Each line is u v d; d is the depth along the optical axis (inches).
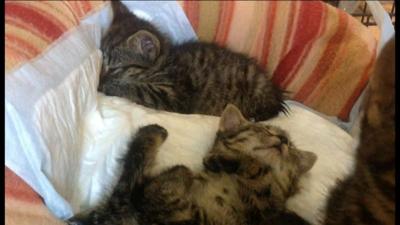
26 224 10.0
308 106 16.6
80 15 14.0
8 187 9.9
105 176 12.4
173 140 13.7
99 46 14.8
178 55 15.9
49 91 11.0
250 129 13.7
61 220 11.0
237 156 13.1
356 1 19.2
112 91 14.8
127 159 12.7
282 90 16.5
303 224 12.3
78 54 12.7
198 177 12.8
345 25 15.9
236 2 16.1
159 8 16.4
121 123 13.2
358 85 15.9
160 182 12.4
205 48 16.1
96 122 13.1
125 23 15.6
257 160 13.1
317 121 15.5
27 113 10.1
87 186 12.2
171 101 15.3
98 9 14.9
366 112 6.9
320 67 16.2
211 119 14.8
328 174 13.6
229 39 16.6
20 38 10.9
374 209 7.1
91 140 12.8
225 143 13.5
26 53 10.8
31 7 11.9
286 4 16.1
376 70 6.5
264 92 15.9
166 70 15.6
